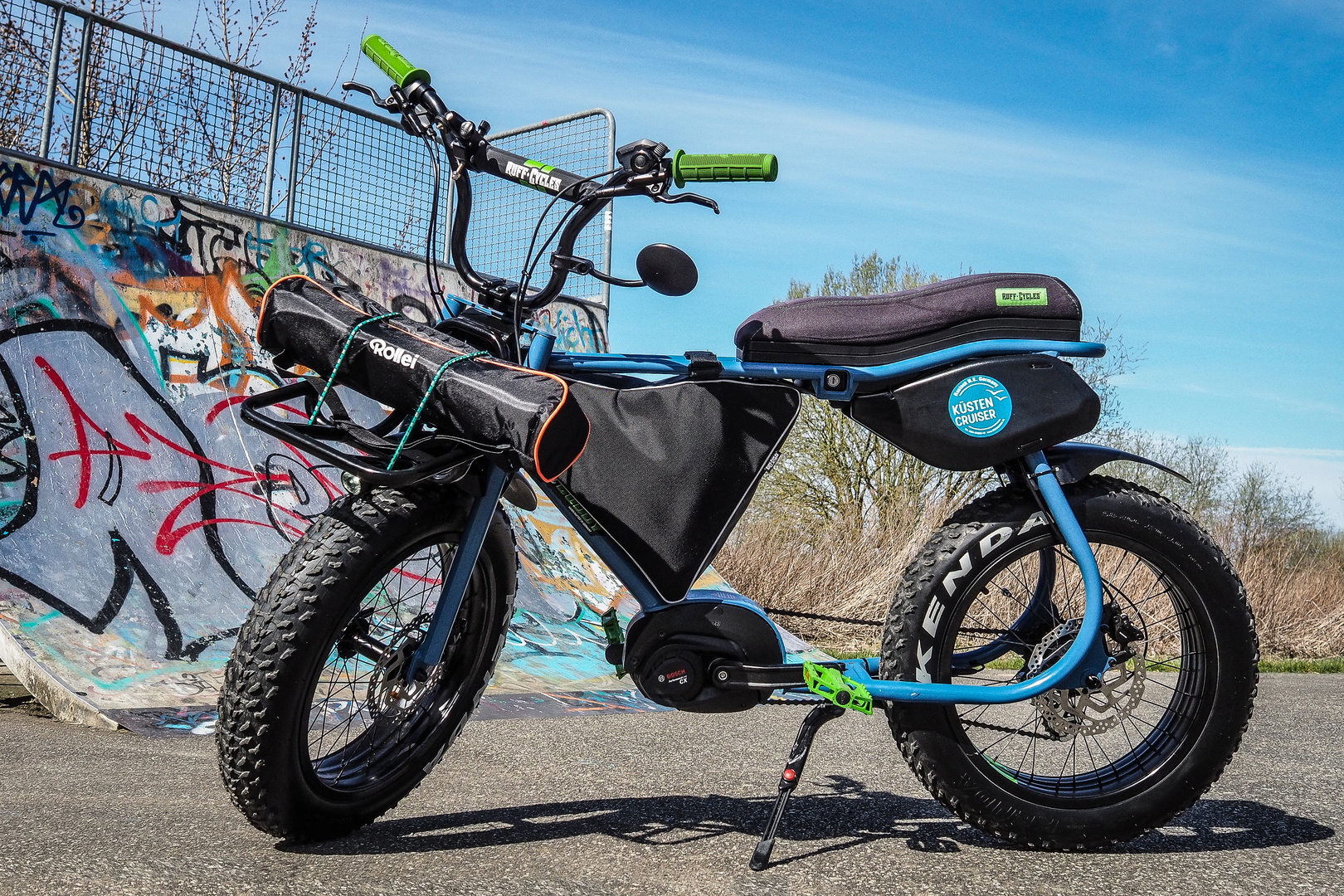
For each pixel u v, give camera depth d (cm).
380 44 206
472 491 192
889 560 791
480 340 200
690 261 188
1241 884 183
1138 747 216
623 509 199
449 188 707
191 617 402
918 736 201
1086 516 208
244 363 517
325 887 162
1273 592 839
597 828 207
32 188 466
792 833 209
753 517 895
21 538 384
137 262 495
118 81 554
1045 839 202
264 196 610
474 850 187
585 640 489
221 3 959
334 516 185
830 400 210
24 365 430
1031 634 222
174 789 229
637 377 212
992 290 213
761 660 202
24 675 332
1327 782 277
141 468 442
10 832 182
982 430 206
